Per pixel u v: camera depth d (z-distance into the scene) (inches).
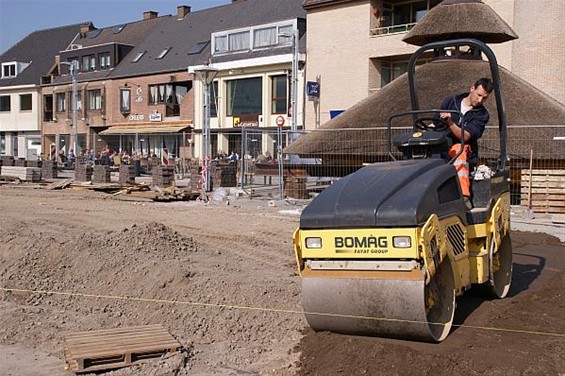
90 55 2187.5
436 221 229.0
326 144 851.4
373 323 236.8
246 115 1701.5
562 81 1071.0
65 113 2242.9
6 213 654.5
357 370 229.9
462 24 910.4
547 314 292.5
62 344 287.7
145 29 2233.0
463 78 861.8
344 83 1456.7
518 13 1111.6
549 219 616.7
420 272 223.8
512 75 874.8
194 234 536.7
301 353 257.6
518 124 749.9
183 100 1857.8
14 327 303.6
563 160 692.7
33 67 2442.2
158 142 1596.9
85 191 939.3
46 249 413.1
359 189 242.5
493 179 291.9
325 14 1485.0
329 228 236.5
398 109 845.2
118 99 2053.4
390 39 1380.4
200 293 339.3
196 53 1873.8
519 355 239.9
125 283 362.6
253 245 490.3
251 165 943.0
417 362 227.5
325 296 240.2
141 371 253.1
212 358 269.1
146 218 637.9
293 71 1448.1
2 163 1462.8
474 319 280.7
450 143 285.7
